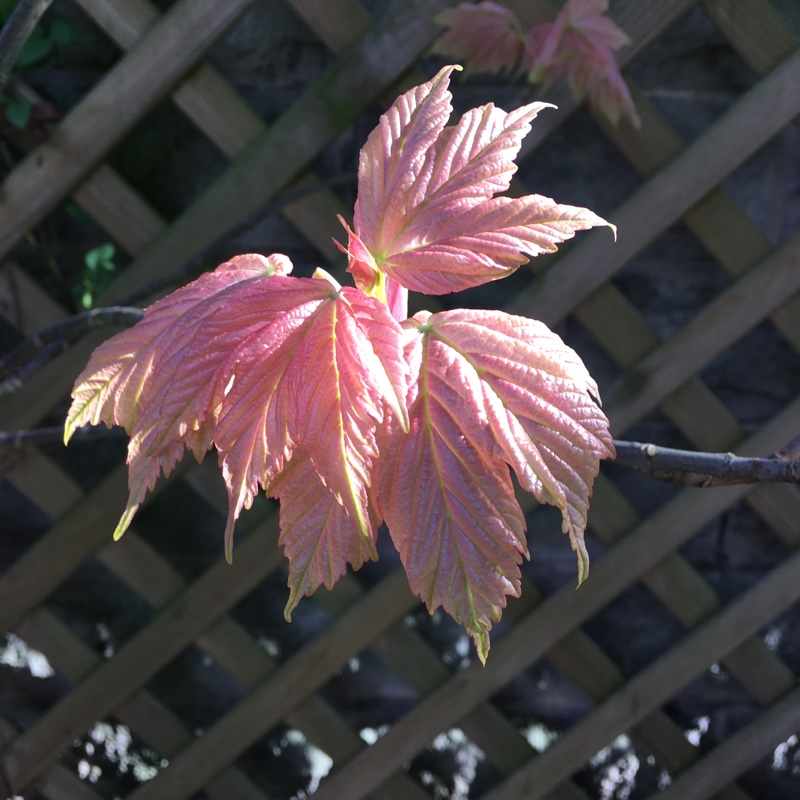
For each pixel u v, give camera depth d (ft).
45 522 5.18
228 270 1.37
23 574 4.64
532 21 3.61
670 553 4.74
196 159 4.53
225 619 4.95
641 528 4.69
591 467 1.15
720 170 3.95
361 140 4.32
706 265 4.82
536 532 5.19
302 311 1.16
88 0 3.67
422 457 1.16
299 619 5.46
